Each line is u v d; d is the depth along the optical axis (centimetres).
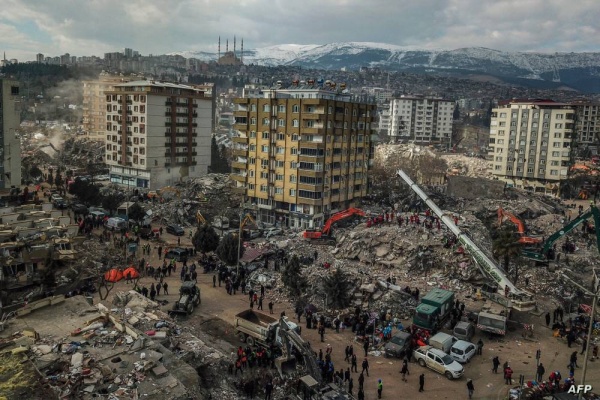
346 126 10800
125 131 13738
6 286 5931
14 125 10338
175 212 10888
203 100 14788
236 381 4331
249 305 6112
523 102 16562
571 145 15900
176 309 5675
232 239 7375
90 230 8494
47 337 4125
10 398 3234
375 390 4341
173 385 3494
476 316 5709
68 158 18738
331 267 7100
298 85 11475
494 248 6750
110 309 5038
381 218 8819
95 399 3297
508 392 4347
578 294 7244
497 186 13388
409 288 6481
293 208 10406
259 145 10719
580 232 10531
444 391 4366
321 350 4809
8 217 7112
